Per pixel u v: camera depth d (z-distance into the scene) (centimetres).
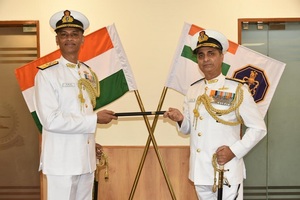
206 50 234
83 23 239
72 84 232
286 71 333
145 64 324
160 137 326
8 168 337
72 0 321
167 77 309
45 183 330
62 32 234
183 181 324
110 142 328
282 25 329
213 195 240
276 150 337
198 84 252
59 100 229
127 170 326
